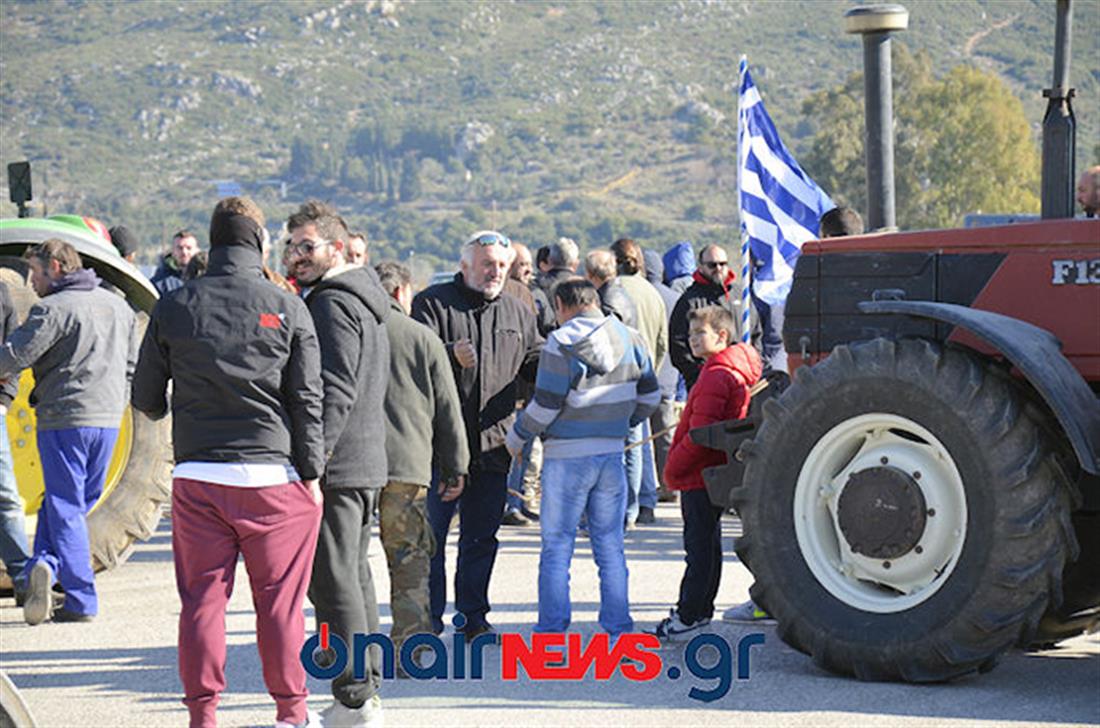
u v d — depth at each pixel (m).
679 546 18.94
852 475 11.99
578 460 13.16
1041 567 11.38
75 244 17.25
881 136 18.95
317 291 10.80
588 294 13.16
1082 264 12.02
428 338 12.43
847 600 12.02
